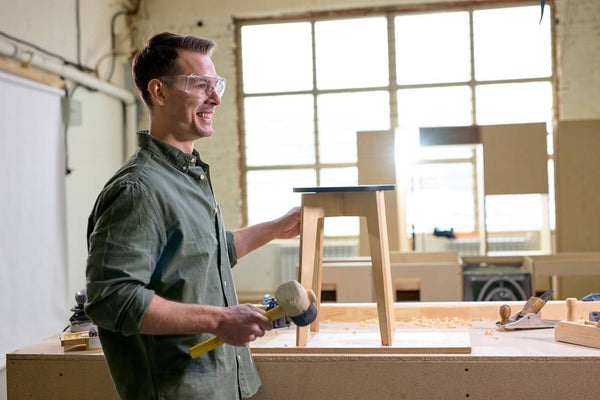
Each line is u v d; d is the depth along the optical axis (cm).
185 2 732
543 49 699
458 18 711
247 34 747
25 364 184
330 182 745
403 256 462
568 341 179
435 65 720
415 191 738
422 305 221
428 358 168
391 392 170
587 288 571
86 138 618
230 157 742
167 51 143
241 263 737
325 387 173
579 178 538
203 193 148
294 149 750
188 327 126
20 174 440
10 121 431
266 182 755
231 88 737
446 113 720
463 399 167
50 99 486
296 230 189
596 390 161
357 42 731
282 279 739
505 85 708
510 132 478
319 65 739
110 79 678
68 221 582
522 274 410
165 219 135
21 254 437
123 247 127
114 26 689
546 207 509
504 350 171
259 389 175
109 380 181
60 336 196
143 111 727
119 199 130
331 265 410
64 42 578
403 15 720
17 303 430
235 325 128
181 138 148
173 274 136
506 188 479
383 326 175
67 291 498
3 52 462
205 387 140
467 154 730
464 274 412
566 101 681
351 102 737
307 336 180
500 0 699
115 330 127
